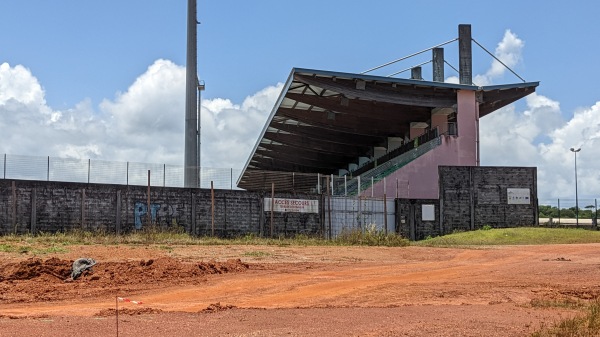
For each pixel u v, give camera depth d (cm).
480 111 7644
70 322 1444
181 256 3108
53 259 2447
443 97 6856
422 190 6688
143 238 3984
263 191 5066
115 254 3056
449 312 1672
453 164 6750
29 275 2275
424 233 5912
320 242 4297
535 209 6066
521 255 3616
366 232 4628
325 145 8875
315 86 6488
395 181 6619
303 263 2998
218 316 1573
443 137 6775
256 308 1739
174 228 4656
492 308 1769
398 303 1889
